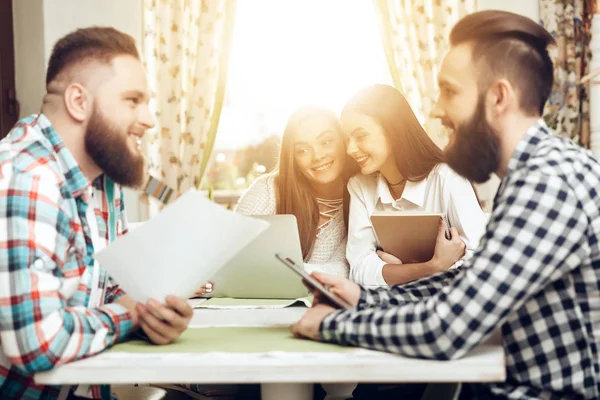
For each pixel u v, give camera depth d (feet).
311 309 4.17
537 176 3.47
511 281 3.38
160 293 3.96
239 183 13.84
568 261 3.45
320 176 7.80
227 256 4.02
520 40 3.73
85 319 3.77
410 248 6.57
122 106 4.29
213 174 13.88
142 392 5.84
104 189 4.90
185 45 13.24
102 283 4.72
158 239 3.77
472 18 3.82
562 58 12.48
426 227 6.24
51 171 4.00
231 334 4.33
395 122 7.53
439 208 7.55
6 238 3.66
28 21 13.29
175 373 3.44
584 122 12.51
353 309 3.93
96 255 3.80
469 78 3.76
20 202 3.73
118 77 4.27
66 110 4.27
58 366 3.57
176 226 3.76
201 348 3.82
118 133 4.29
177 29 13.16
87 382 3.53
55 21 13.29
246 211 8.36
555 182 3.44
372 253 7.35
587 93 12.47
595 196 3.51
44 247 3.75
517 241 3.39
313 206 8.00
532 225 3.39
